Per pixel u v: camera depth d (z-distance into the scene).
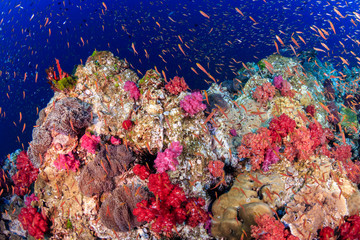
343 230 3.96
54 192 4.58
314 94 6.59
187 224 4.25
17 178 5.46
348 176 5.07
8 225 5.74
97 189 4.15
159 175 3.98
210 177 4.59
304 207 4.21
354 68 10.38
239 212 4.09
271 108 5.86
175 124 4.68
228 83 8.78
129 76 5.34
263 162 4.78
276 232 3.63
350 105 8.54
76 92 5.08
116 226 3.97
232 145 5.34
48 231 4.52
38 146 4.23
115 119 4.94
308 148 4.58
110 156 4.29
